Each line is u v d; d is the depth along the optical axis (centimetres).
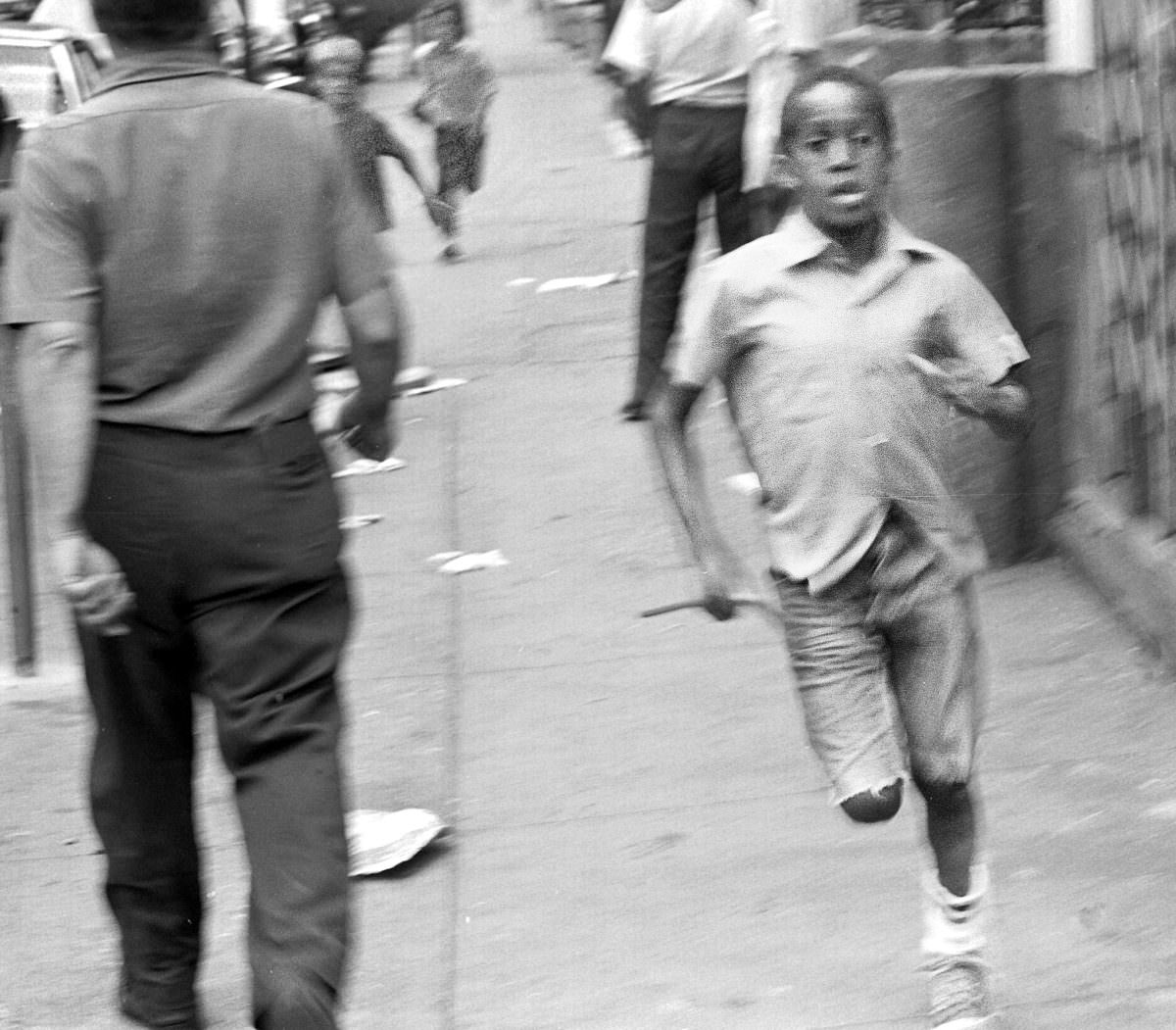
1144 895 764
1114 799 853
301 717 607
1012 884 782
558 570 1244
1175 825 823
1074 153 1105
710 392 1647
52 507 586
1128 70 1017
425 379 1762
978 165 1119
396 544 1329
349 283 619
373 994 736
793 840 839
